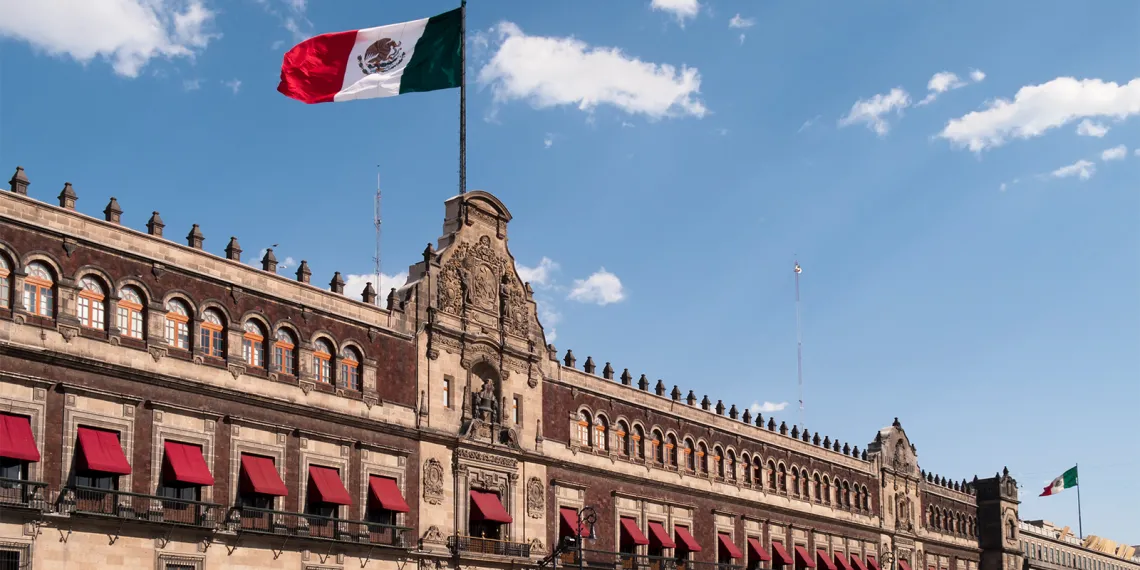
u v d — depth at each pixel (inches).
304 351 2647.6
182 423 2367.1
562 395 3395.7
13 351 2098.9
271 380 2561.5
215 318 2482.8
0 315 2098.9
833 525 4672.7
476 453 3043.8
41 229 2175.2
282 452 2561.5
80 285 2236.7
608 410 3567.9
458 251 3120.1
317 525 2600.9
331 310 2731.3
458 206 3142.2
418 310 2967.5
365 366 2790.4
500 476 3117.6
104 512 2194.9
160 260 2368.4
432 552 2861.7
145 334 2329.0
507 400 3186.5
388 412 2832.2
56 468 2142.0
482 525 3056.1
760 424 4347.9
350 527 2677.2
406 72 3058.6
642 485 3636.8
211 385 2412.6
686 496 3836.1
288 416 2583.7
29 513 2073.1
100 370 2226.9
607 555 3427.7
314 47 2940.5
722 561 3969.0
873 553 4950.8
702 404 4042.8
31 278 2164.1
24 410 2111.2
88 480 2199.8
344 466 2696.9
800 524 4443.9
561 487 3324.3
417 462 2891.2
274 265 2647.6
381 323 2861.7
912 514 5354.3
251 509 2425.0
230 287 2503.7
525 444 3221.0
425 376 2955.2
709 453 4001.0
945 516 5753.0
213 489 2401.6
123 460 2224.4
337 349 2731.3
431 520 2896.2
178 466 2316.7
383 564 2741.1
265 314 2571.4
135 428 2281.0
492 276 3228.3
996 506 6141.7
